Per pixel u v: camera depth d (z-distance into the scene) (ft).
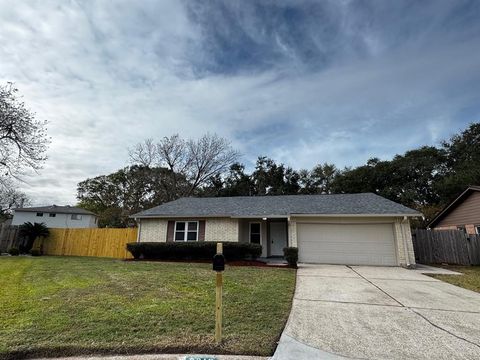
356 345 12.62
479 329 14.74
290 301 19.93
